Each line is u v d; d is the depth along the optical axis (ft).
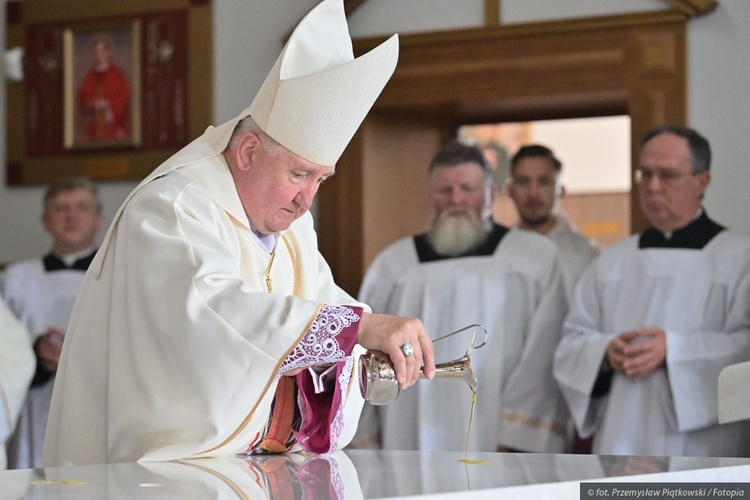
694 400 18.15
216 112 27.35
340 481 7.43
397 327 8.91
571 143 38.34
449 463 8.79
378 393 8.88
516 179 25.64
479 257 21.70
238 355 8.94
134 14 28.09
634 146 23.58
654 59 23.48
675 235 19.77
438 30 25.23
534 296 21.24
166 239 9.42
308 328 8.91
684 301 19.25
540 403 20.57
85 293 10.21
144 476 7.71
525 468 8.29
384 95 25.76
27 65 28.84
